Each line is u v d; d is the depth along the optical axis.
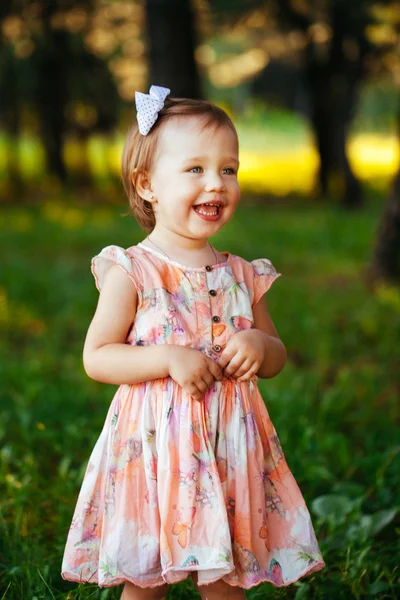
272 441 2.35
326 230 13.02
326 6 15.91
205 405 2.22
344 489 3.56
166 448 2.19
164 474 2.19
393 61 17.00
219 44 23.17
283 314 7.21
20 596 2.71
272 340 2.36
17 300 7.80
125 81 19.86
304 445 3.89
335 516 3.25
